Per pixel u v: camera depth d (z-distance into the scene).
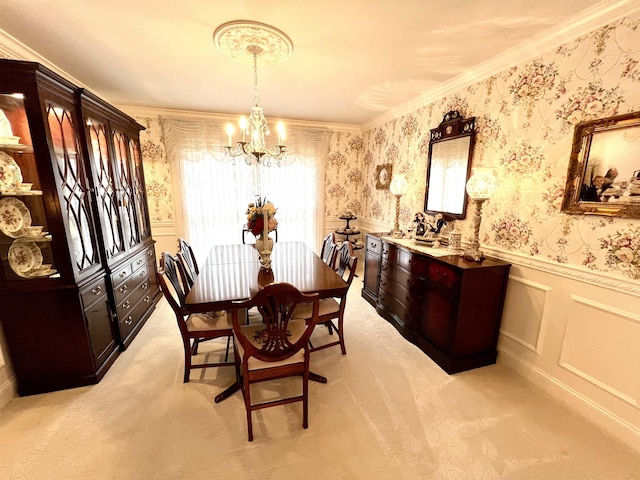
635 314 1.47
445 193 2.73
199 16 1.62
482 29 1.73
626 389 1.53
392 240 2.87
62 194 1.74
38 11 1.56
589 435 1.57
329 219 4.66
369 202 4.39
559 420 1.67
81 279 1.86
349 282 2.08
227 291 1.81
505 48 1.97
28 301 1.73
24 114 1.59
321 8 1.54
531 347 2.00
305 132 4.20
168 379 2.00
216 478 1.32
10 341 1.74
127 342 2.39
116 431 1.56
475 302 2.04
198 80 2.60
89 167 2.03
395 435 1.56
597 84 1.56
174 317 2.96
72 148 1.88
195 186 3.92
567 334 1.78
